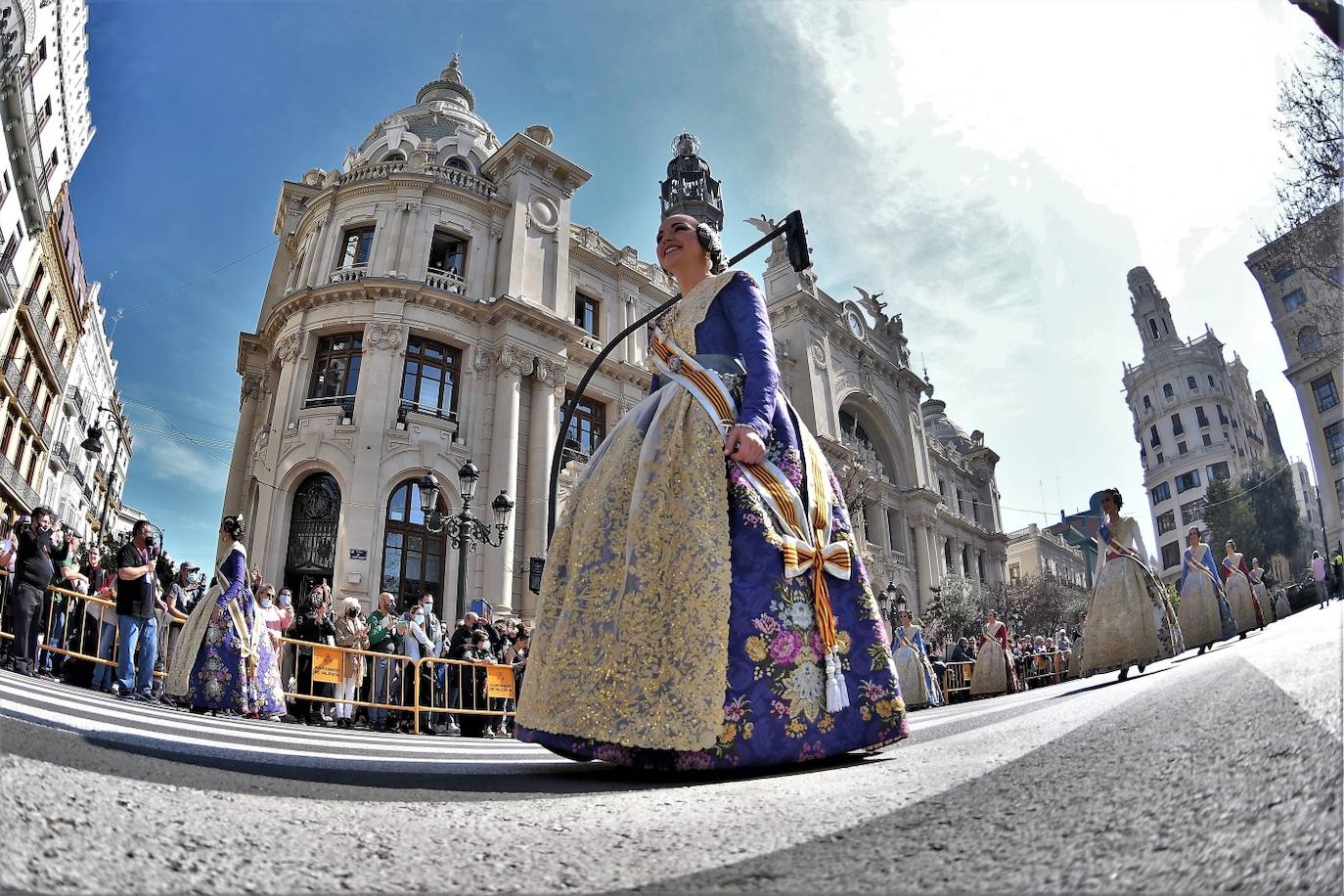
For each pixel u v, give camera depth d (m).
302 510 18.09
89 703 3.26
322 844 0.85
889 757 1.74
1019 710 2.76
